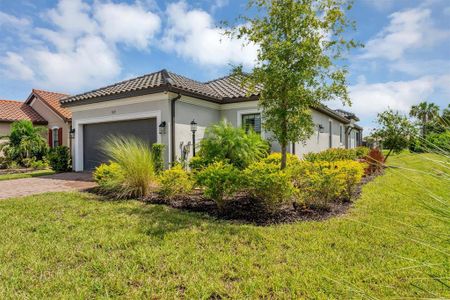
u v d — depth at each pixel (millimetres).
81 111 12922
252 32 6492
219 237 4297
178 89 9797
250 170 5684
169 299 2799
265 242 4109
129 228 4719
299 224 4934
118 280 3107
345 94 6367
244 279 3148
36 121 18719
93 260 3576
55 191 8219
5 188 8969
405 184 8586
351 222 5000
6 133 17875
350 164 6871
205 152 8250
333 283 3018
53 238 4305
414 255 3643
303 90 6172
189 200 6645
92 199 6934
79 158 13211
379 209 5895
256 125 11422
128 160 7223
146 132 10820
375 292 2836
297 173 6578
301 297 2820
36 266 3426
